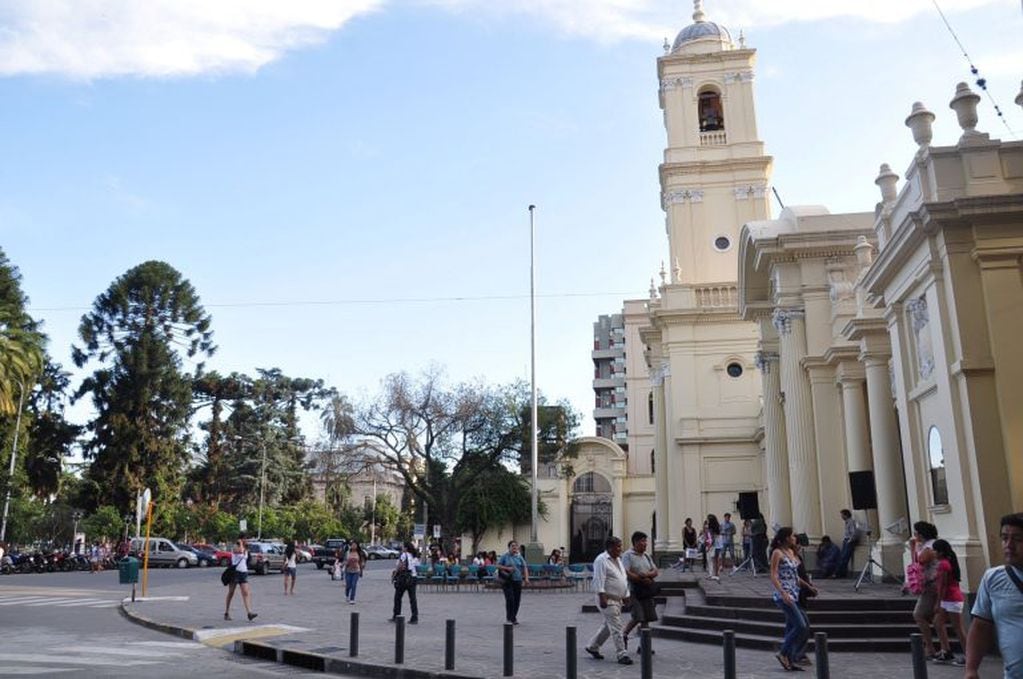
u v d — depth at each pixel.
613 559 11.99
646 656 9.09
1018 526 4.70
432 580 28.75
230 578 17.86
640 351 61.56
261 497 71.44
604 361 102.06
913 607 14.07
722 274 40.00
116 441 55.44
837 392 24.55
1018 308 13.57
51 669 11.03
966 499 13.45
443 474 45.81
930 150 14.41
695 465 37.47
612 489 53.38
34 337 44.59
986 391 13.48
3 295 46.28
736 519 36.59
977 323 13.72
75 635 15.10
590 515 53.91
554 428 49.06
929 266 14.42
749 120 41.41
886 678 10.34
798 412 24.84
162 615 18.28
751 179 40.59
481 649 13.07
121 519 52.84
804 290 25.45
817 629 13.41
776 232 25.97
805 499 24.20
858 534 20.70
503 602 23.34
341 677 11.17
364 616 19.03
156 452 56.88
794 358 25.17
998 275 13.73
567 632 9.38
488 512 50.16
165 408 58.12
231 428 75.25
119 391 56.12
